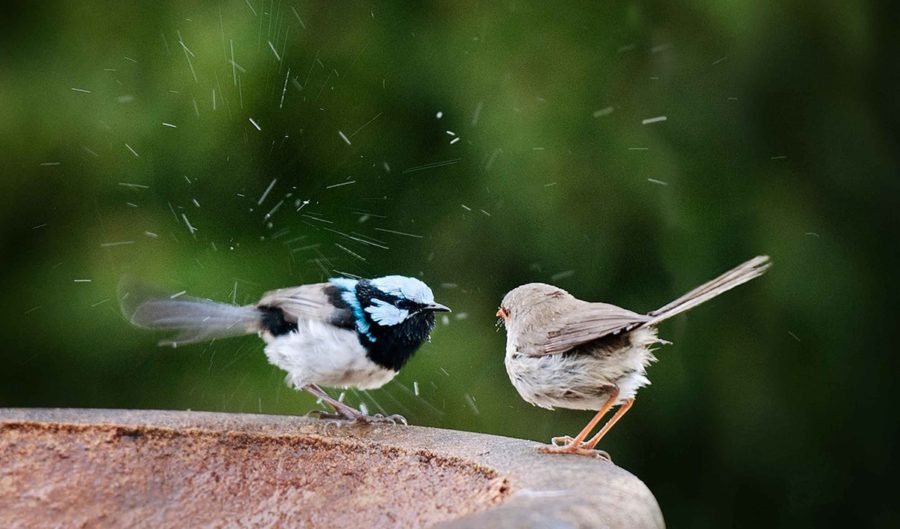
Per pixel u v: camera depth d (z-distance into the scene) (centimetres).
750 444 1281
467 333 1220
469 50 1231
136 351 1212
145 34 1197
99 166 1188
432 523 526
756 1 1259
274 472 620
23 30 1183
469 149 1224
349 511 581
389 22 1233
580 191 1220
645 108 1237
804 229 1274
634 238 1227
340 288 902
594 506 432
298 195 1216
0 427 616
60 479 605
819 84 1289
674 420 1277
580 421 1252
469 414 1212
